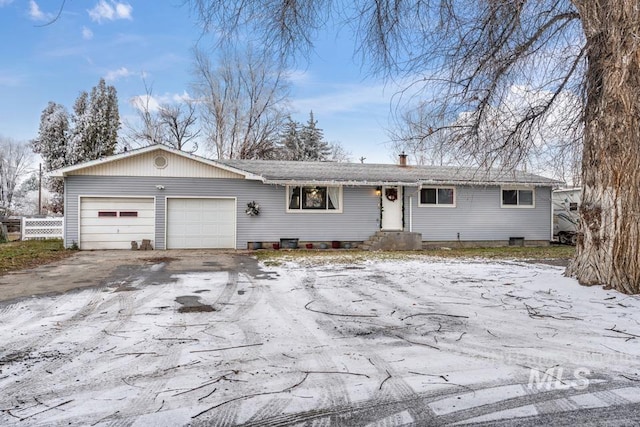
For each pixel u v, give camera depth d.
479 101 7.23
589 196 6.22
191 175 14.21
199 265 9.67
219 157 27.83
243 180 14.59
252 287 6.78
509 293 6.12
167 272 8.52
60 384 2.91
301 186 14.92
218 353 3.56
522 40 6.62
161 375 3.07
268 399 2.68
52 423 2.36
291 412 2.51
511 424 2.37
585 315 4.82
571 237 16.81
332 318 4.79
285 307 5.35
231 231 14.55
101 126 23.42
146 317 4.82
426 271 8.50
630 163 5.71
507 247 15.72
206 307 5.34
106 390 2.81
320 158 36.06
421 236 14.94
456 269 8.77
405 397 2.71
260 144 28.39
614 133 5.78
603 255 6.00
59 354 3.53
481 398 2.70
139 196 13.85
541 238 16.66
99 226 13.65
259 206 14.65
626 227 5.77
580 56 7.01
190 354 3.53
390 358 3.45
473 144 7.75
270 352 3.60
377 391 2.80
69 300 5.75
